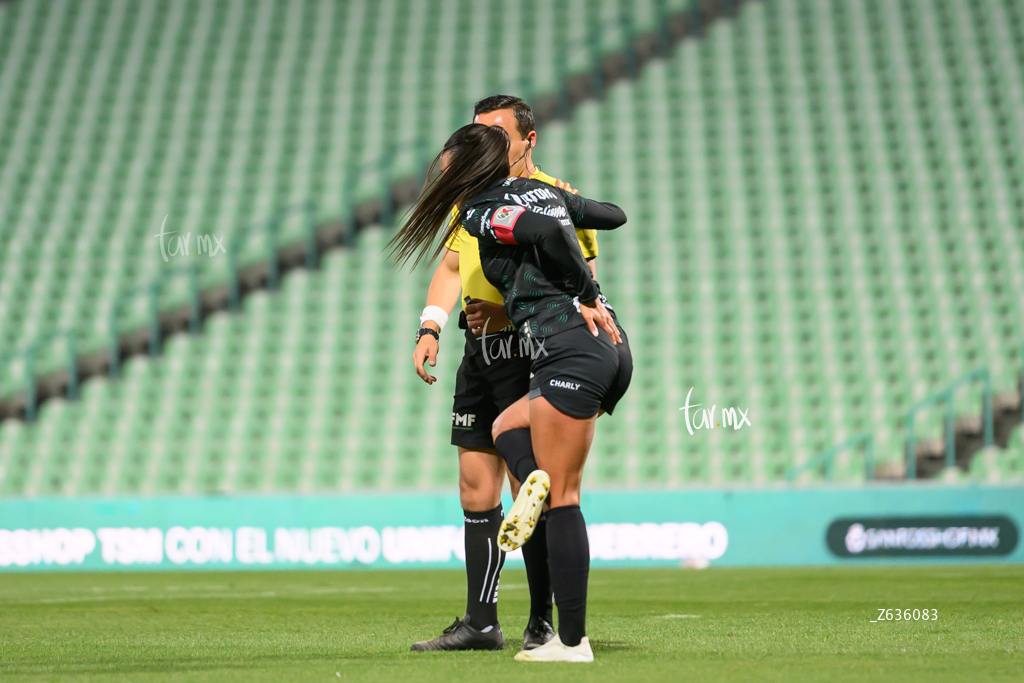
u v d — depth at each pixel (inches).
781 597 772.6
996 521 1171.3
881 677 353.7
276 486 1497.3
